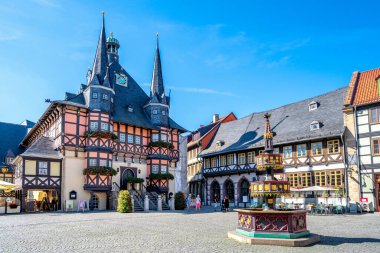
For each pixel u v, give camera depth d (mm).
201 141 42219
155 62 37781
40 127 36469
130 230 13914
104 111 30172
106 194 30016
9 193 27375
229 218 20078
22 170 26359
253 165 34094
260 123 37531
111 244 10391
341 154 26859
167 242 10859
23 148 45750
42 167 27328
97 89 30250
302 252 9398
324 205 23953
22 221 17547
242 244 10648
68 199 27734
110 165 29938
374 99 25359
